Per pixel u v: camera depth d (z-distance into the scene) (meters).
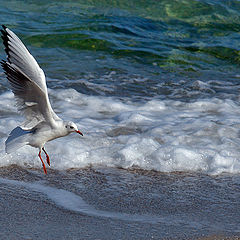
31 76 7.38
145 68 18.78
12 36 7.27
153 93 16.47
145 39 21.12
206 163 11.02
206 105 15.41
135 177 10.37
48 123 8.33
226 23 22.91
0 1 23.11
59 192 9.44
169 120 13.99
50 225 7.92
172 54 20.06
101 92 16.23
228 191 9.73
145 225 8.05
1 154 10.94
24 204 8.74
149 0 24.08
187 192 9.64
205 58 19.97
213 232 7.82
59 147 11.48
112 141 12.09
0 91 15.62
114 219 8.27
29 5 22.95
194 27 22.53
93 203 8.98
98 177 10.29
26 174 10.28
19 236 7.46
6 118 13.41
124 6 23.70
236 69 19.30
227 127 13.27
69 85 16.62
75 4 23.41
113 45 20.28
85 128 12.93
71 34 20.66
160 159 11.12
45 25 21.30
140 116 14.02
